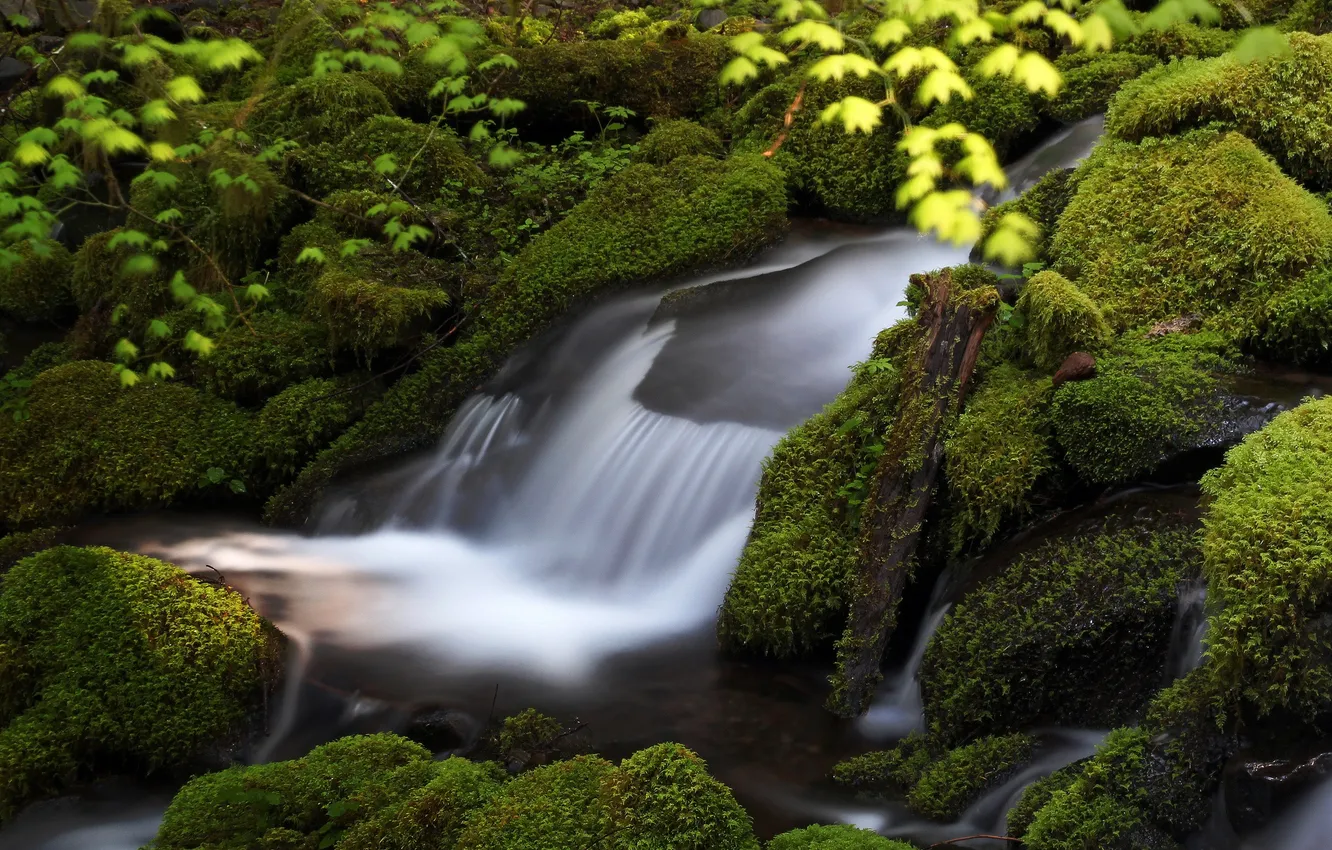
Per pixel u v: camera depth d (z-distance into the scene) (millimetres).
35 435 6062
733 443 5176
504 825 3262
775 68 7887
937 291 4430
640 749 3875
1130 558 3723
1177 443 3926
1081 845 3016
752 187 6789
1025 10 4605
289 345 6469
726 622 4480
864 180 6945
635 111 8094
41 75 8828
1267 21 6402
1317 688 2953
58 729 3963
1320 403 3676
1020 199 5668
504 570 5395
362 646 4590
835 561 4355
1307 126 4980
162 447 6066
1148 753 3143
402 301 6262
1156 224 4871
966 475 4215
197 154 7242
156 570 4512
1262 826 2955
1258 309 4406
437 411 6270
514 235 7059
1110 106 5660
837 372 5645
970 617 3910
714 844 3180
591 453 5637
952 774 3586
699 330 6098
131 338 7125
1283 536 3064
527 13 9523
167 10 9328
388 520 5836
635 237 6734
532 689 4258
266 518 5898
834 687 4105
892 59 4945
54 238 8414
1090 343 4480
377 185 7281
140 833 3779
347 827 3457
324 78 7863
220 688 4164
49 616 4336
